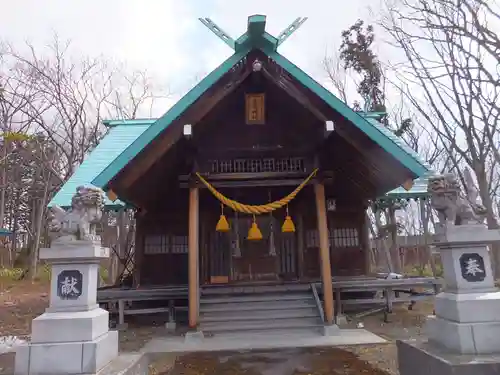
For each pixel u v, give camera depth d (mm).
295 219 14461
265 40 9539
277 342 9469
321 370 7348
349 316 12570
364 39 25859
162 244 14578
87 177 14969
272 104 10875
